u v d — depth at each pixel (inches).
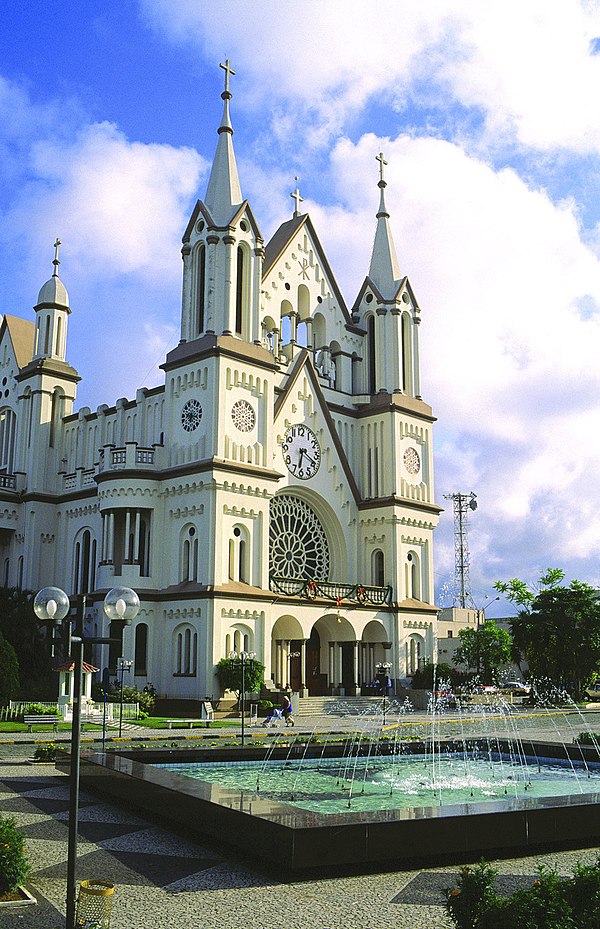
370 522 2989.7
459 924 450.3
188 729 1889.8
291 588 2613.2
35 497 2910.9
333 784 1040.2
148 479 2529.5
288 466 2792.8
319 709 2501.2
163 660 2422.5
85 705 2121.1
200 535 2423.7
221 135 2763.3
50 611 661.9
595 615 3011.8
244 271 2679.6
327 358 3056.1
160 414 2716.5
